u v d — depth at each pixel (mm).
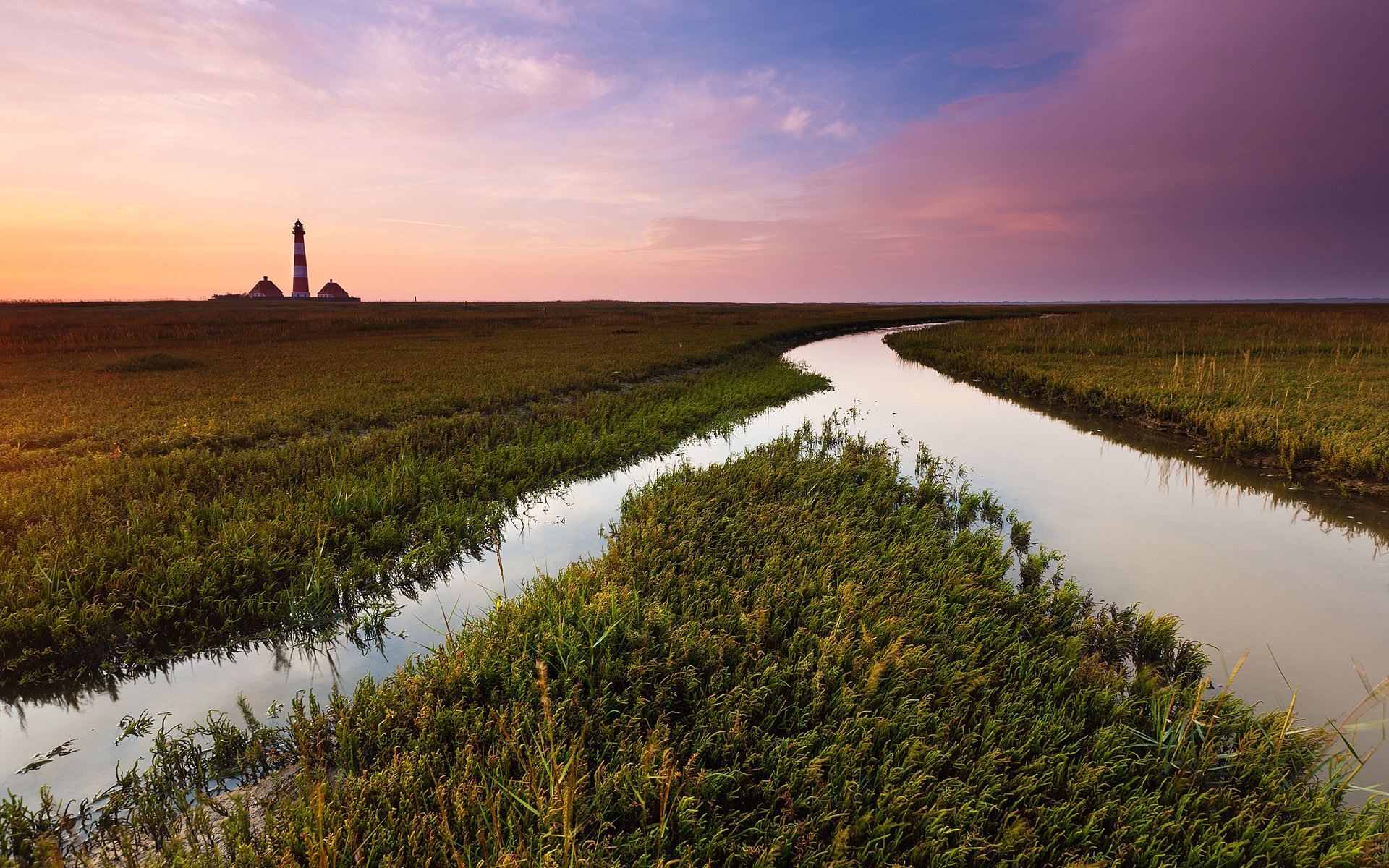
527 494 9164
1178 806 3428
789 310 92375
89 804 3568
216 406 13352
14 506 6938
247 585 5840
